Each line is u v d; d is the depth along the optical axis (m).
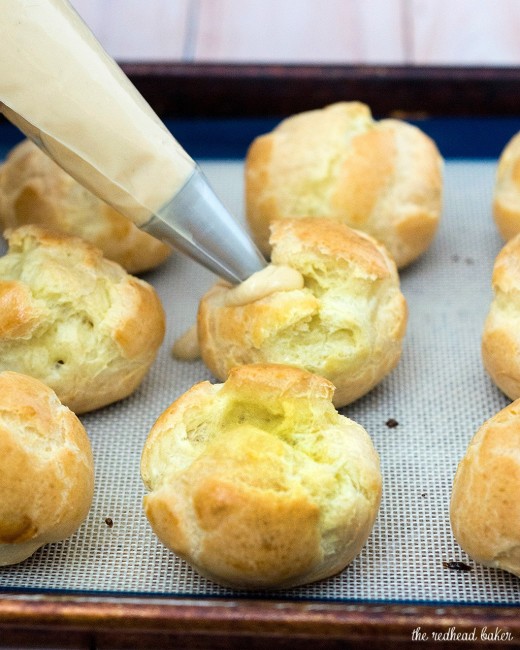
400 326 0.46
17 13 0.41
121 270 0.47
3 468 0.40
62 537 0.41
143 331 0.46
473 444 0.41
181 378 0.48
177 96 0.56
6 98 0.42
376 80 0.56
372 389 0.47
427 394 0.47
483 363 0.47
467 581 0.41
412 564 0.41
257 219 0.51
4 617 0.38
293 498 0.39
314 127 0.51
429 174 0.51
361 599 0.40
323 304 0.45
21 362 0.45
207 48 0.61
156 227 0.45
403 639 0.38
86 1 0.64
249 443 0.40
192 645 0.39
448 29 0.63
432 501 0.43
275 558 0.39
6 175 0.51
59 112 0.42
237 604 0.39
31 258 0.46
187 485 0.40
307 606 0.39
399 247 0.50
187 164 0.44
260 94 0.56
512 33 0.63
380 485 0.41
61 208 0.50
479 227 0.53
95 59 0.43
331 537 0.40
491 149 0.58
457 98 0.57
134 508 0.43
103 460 0.45
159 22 0.62
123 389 0.46
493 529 0.40
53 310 0.45
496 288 0.46
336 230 0.46
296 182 0.50
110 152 0.43
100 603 0.39
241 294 0.45
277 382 0.41
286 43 0.62
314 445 0.41
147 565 0.41
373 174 0.50
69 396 0.45
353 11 0.64
